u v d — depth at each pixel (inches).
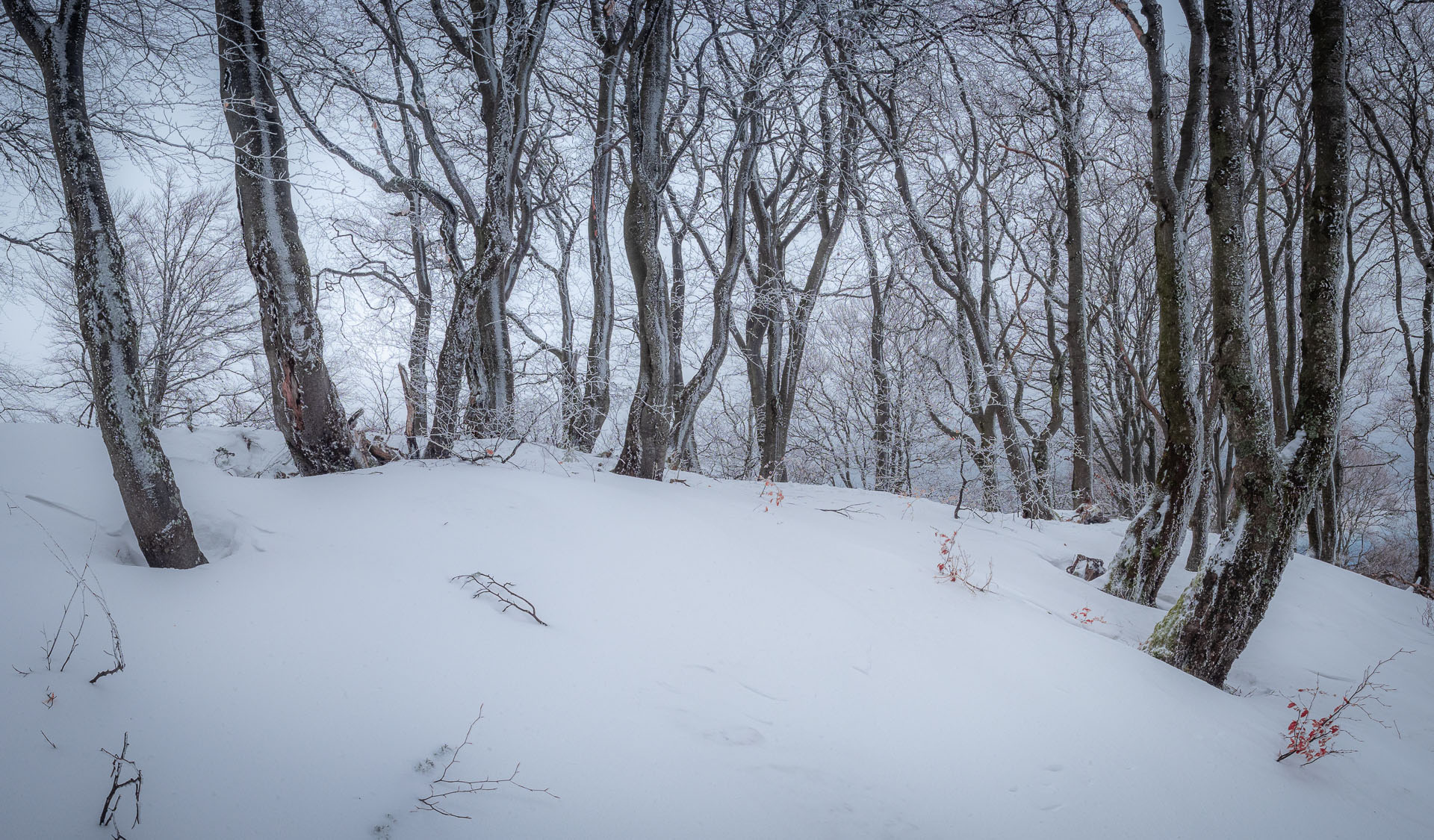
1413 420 764.6
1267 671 234.5
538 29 335.6
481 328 327.3
